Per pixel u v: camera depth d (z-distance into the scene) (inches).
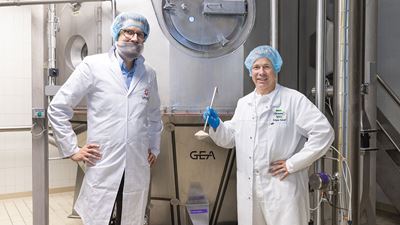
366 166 76.5
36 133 69.7
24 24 132.1
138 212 57.1
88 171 55.6
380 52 121.2
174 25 70.0
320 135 52.8
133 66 58.1
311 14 86.2
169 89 70.3
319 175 63.4
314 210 70.9
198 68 71.1
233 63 72.5
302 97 56.2
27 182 135.2
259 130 56.4
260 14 74.8
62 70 79.7
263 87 56.9
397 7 114.7
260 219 57.5
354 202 66.4
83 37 76.9
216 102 71.9
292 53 83.6
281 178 54.8
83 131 77.1
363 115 78.4
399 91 115.0
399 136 100.0
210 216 80.8
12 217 109.3
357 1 65.6
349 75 66.3
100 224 54.5
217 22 71.5
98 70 55.1
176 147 73.0
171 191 77.8
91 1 70.2
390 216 113.3
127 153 54.8
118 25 55.1
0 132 129.5
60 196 136.1
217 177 76.7
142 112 56.8
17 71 131.8
